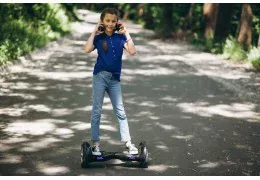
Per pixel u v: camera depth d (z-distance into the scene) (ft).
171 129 23.68
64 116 25.23
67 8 123.03
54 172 17.46
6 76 36.35
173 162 18.92
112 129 23.29
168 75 41.32
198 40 76.95
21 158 18.70
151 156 19.53
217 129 23.95
